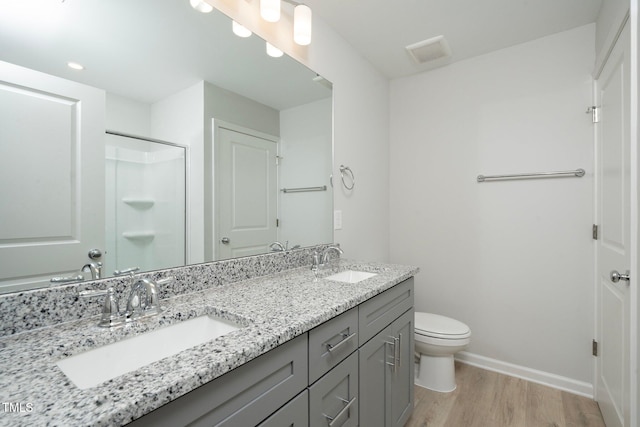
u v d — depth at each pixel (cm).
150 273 107
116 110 102
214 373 61
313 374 92
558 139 202
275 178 163
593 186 190
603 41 171
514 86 217
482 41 213
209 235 131
